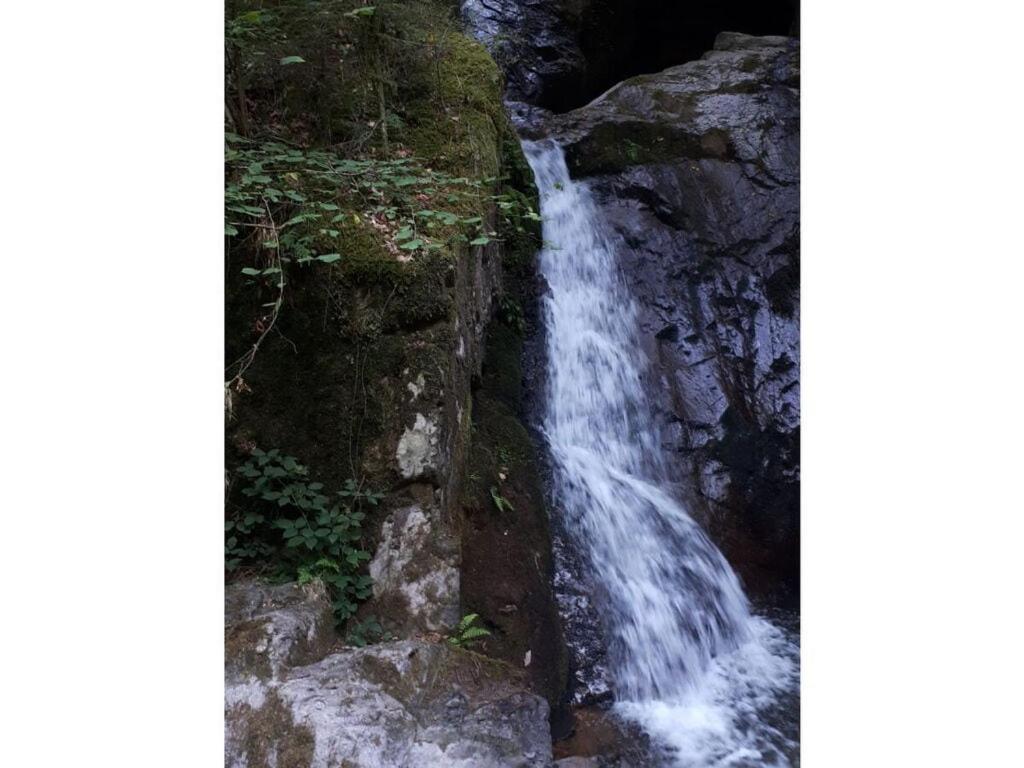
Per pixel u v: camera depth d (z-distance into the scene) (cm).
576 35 923
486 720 290
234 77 376
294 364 348
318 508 331
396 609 331
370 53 418
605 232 637
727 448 587
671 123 696
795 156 698
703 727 407
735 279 647
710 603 503
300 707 271
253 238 347
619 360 589
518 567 378
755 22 1065
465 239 377
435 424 346
